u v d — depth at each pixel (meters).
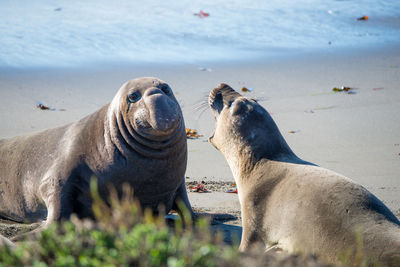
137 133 24.08
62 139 26.98
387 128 42.81
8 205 28.72
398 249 15.88
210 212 28.62
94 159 25.19
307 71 60.50
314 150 38.69
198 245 11.41
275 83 55.69
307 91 52.69
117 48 71.31
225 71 60.91
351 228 17.31
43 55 67.00
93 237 11.57
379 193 31.05
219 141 23.36
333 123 44.03
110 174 24.80
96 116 26.47
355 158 37.22
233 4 96.31
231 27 82.75
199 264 10.77
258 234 20.45
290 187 19.84
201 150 39.53
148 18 86.31
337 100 49.69
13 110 47.19
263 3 97.25
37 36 75.19
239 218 27.98
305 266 12.72
